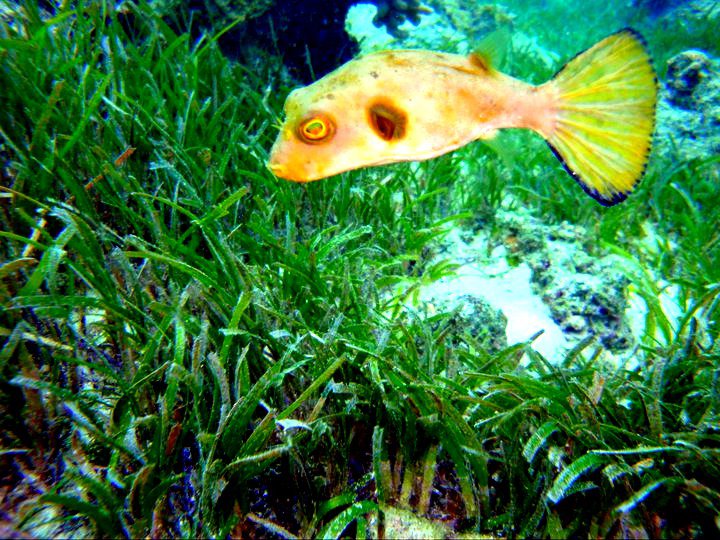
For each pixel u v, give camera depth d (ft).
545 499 0.85
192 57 1.76
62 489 0.80
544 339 1.46
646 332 1.45
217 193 1.32
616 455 0.89
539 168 2.47
